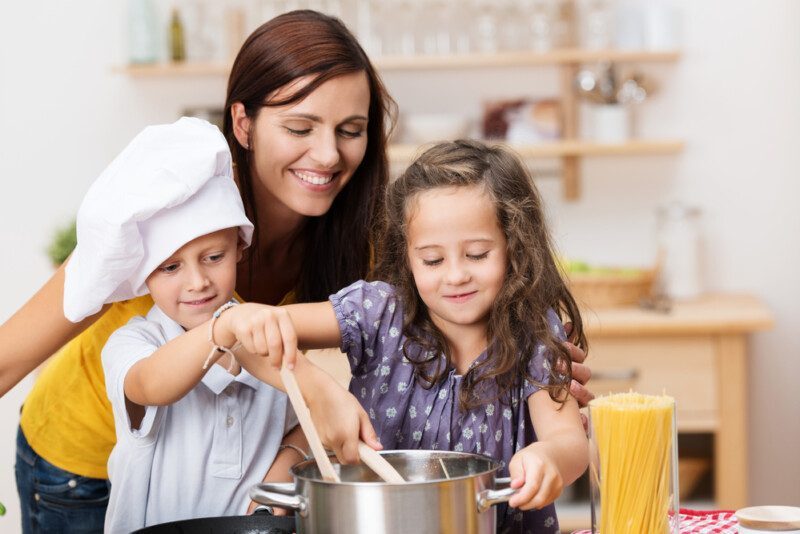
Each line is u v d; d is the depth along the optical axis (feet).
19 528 13.57
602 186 13.82
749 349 13.75
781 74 13.55
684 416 11.94
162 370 4.69
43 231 13.78
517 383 5.09
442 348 5.08
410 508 3.71
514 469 4.10
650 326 11.68
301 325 5.03
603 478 4.37
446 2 13.17
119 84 13.71
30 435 6.61
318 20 6.06
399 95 13.82
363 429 4.40
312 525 3.85
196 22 13.38
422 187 4.87
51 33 13.67
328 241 6.64
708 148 13.67
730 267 13.75
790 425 13.75
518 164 5.05
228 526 4.30
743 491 11.94
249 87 6.06
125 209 4.72
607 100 13.30
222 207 4.99
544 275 5.07
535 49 13.30
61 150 13.75
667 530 4.36
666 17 13.29
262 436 5.44
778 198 13.65
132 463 5.23
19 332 5.48
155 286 5.02
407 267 5.11
